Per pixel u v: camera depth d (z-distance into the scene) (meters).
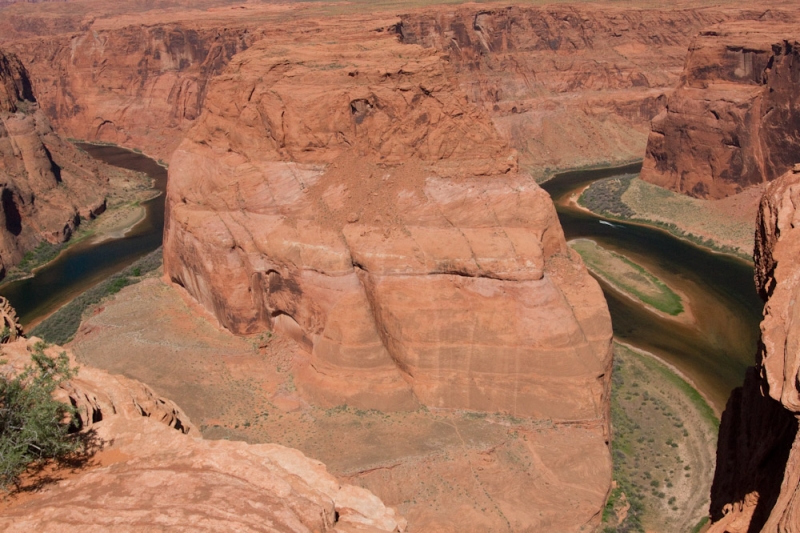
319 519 16.27
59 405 18.42
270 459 19.16
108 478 16.73
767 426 17.61
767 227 17.80
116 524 14.73
